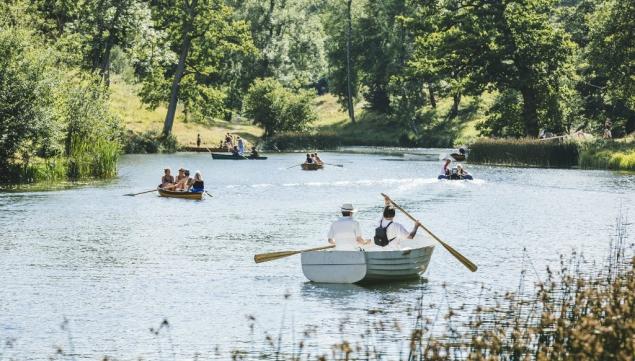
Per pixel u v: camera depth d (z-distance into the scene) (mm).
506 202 105375
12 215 87812
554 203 103562
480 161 190625
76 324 43375
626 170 162625
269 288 52094
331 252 53406
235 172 158375
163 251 66062
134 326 43000
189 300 48781
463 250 66438
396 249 55375
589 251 65562
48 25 182875
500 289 50656
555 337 28938
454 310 45312
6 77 118125
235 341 40062
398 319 43750
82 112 137625
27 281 54031
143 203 101875
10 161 124250
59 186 120188
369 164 184250
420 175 152250
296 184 133375
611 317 27047
